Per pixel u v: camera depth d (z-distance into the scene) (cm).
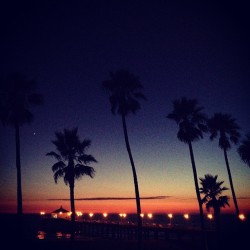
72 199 3603
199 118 3456
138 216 2847
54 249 3006
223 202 4159
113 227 6134
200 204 3247
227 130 4244
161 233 6353
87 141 3694
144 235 5450
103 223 6525
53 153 3616
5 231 3206
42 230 7000
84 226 7188
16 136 2833
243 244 3275
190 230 4334
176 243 4206
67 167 3588
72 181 3597
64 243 3497
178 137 3447
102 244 3681
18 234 2756
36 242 3369
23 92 2917
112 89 3033
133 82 3019
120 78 3009
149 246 3822
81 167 3588
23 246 2880
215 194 4303
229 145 4175
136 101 3022
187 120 3472
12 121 2844
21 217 2766
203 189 4338
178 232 4572
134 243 4038
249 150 3347
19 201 2775
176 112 3481
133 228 5641
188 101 3469
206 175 4450
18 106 2836
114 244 3766
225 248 3394
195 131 3412
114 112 3058
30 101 2917
